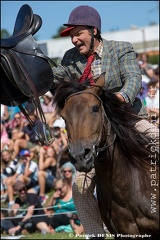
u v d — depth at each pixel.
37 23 6.46
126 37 32.97
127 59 7.06
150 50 32.56
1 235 13.30
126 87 6.75
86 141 5.86
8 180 14.85
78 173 7.38
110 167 6.58
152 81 14.59
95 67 7.10
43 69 6.39
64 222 12.84
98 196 6.92
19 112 18.47
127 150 6.75
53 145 15.31
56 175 14.47
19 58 6.21
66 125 6.02
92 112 6.02
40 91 6.46
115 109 6.62
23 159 14.66
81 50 7.00
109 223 6.91
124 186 6.63
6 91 6.30
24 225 13.26
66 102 6.25
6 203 15.43
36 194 13.53
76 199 7.38
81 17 6.85
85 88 6.41
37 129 6.40
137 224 6.72
